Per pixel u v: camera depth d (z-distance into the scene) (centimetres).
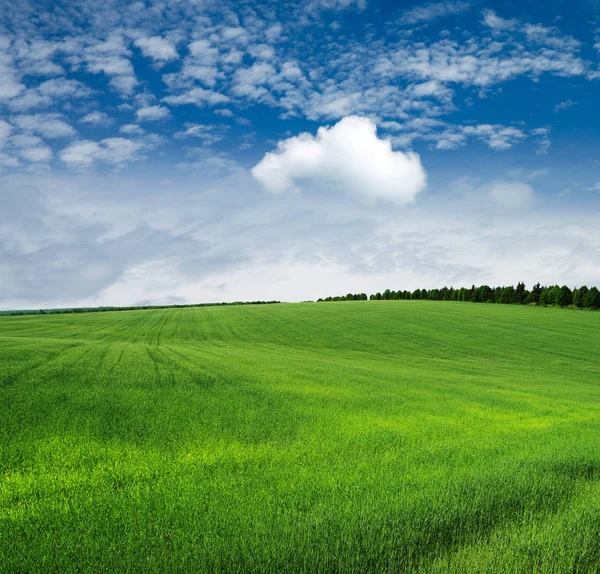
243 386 1875
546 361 4622
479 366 4122
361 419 1345
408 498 643
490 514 612
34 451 909
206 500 636
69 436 1022
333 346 5491
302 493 670
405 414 1488
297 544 511
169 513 589
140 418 1222
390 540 522
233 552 488
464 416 1516
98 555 488
